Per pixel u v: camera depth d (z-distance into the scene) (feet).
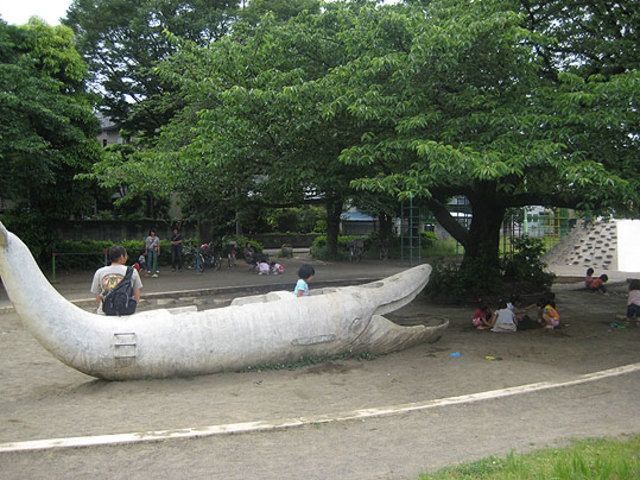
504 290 45.32
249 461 14.43
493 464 13.61
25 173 54.49
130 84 91.45
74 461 14.42
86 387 21.58
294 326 23.70
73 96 65.36
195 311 23.79
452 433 16.29
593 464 13.41
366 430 16.51
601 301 45.85
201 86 34.58
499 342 30.12
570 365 25.55
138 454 14.83
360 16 32.09
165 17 86.99
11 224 65.31
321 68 34.42
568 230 91.15
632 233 74.49
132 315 22.26
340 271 69.82
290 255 97.04
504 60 28.43
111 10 87.51
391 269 72.79
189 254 75.31
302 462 14.37
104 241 78.28
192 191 44.14
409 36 28.71
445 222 45.96
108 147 81.71
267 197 42.68
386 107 26.73
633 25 35.24
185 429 16.25
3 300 44.11
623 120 25.66
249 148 32.73
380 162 29.14
